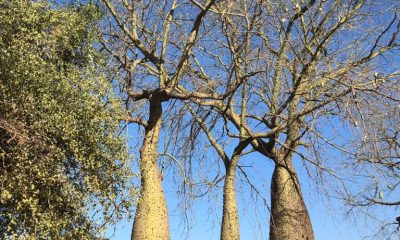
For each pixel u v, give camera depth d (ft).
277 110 43.06
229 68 42.88
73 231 27.17
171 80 39.01
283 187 45.57
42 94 26.13
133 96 39.86
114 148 28.86
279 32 42.39
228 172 44.78
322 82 40.04
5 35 26.63
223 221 43.21
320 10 42.19
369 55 41.47
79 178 27.91
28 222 25.70
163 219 35.91
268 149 46.26
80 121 27.45
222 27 41.73
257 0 42.09
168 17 42.34
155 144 37.93
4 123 25.04
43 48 27.76
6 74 25.76
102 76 29.66
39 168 25.59
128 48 40.93
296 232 44.06
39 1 28.50
